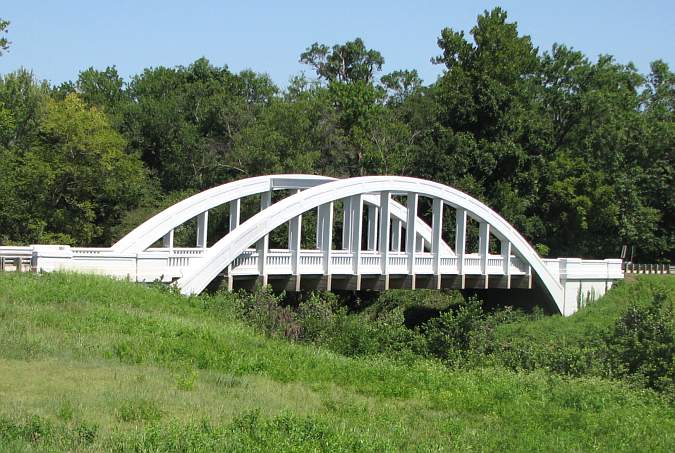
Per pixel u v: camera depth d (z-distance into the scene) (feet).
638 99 251.80
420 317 144.66
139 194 159.02
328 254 106.32
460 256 127.54
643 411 55.57
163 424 37.04
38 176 135.64
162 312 71.41
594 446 44.47
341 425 40.70
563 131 216.74
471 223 181.98
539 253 184.85
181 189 177.78
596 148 212.02
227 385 48.78
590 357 79.46
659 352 78.69
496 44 197.16
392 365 66.44
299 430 37.42
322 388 52.70
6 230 138.62
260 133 170.19
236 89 238.48
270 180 112.57
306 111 187.83
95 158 143.23
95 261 81.25
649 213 214.28
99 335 57.47
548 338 116.16
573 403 55.88
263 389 49.21
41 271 76.02
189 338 61.72
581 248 206.59
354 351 77.82
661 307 88.79
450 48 199.52
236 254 92.48
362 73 282.56
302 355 63.72
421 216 182.70
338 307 115.34
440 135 183.73
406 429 43.19
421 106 220.02
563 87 221.46
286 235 153.69
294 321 81.76
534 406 53.78
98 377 46.14
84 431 33.71
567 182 194.70
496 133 186.60
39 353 50.21
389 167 180.96
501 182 184.55
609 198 200.75
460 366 75.87
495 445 42.39
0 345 50.57
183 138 180.45
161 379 47.16
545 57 222.28
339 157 185.16
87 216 143.95
